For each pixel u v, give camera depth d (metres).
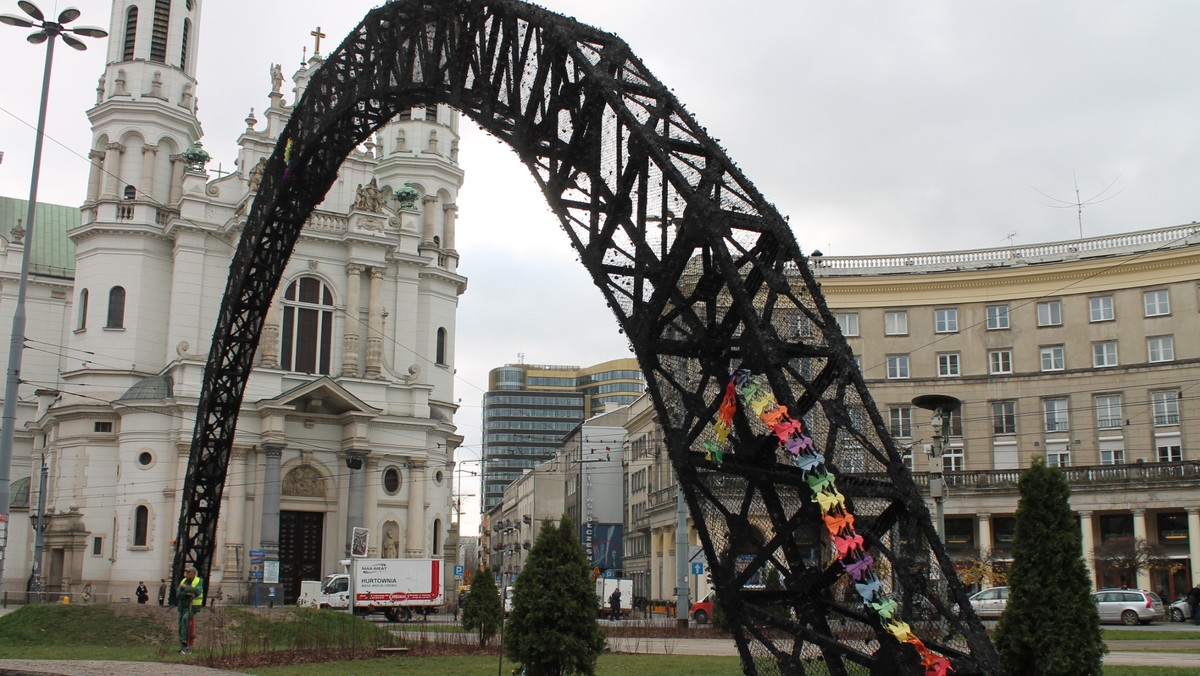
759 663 12.66
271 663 24.03
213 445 36.12
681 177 12.81
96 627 30.67
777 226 12.80
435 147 74.44
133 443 59.22
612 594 59.56
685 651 28.81
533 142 15.76
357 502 62.00
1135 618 42.62
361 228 65.69
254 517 58.91
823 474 11.37
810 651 12.52
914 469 54.09
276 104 67.50
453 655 26.67
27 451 77.81
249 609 34.03
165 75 68.88
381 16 20.75
